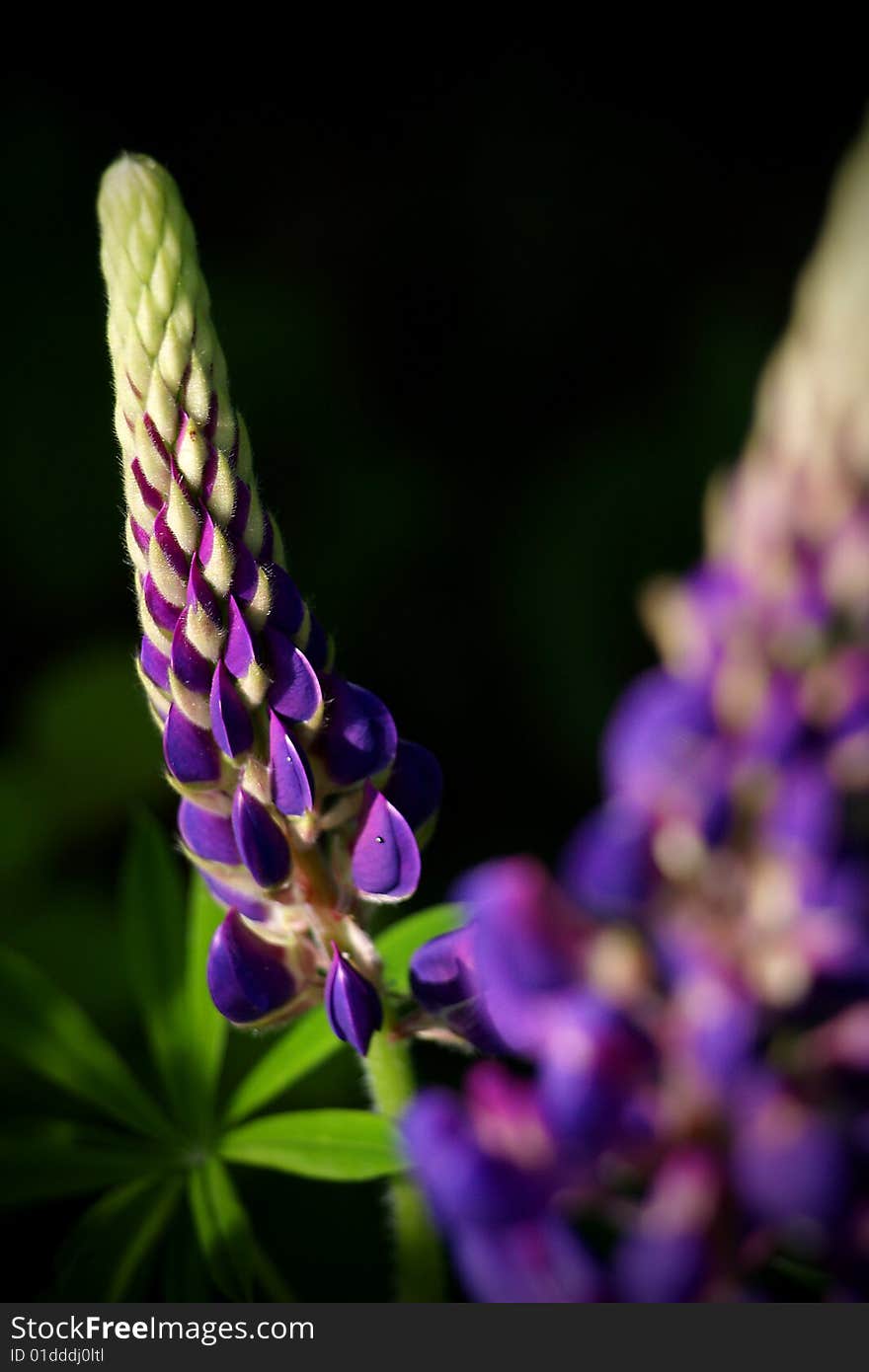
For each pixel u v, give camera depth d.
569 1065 0.40
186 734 0.46
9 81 1.12
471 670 1.02
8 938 0.76
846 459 0.40
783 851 0.40
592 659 0.99
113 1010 0.74
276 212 1.21
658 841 0.40
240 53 1.23
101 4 1.18
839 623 0.40
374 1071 0.49
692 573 0.41
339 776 0.46
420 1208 0.49
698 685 0.40
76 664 0.87
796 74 1.23
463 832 0.98
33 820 0.82
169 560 0.46
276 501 1.02
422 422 1.17
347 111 1.24
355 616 1.01
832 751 0.40
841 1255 0.40
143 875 0.57
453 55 1.25
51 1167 0.52
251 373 1.04
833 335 0.39
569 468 1.07
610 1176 0.41
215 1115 0.54
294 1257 0.62
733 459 1.00
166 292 0.46
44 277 1.05
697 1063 0.40
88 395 1.01
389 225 1.22
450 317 1.20
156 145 1.19
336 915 0.47
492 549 1.07
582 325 1.20
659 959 0.40
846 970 0.40
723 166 1.23
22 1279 0.62
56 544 0.97
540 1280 0.41
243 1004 0.47
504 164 1.23
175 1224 0.52
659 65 1.25
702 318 1.15
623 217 1.22
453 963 0.46
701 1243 0.40
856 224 0.39
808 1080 0.40
